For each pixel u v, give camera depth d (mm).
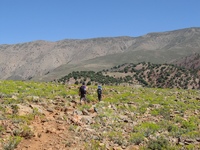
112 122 17953
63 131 14789
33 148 12555
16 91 25391
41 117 16578
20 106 17312
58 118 16750
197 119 21781
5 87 27562
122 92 35219
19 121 15070
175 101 31062
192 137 16453
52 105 20578
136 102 27703
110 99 28234
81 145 13305
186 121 20156
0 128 13734
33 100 21172
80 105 22469
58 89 31406
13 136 13359
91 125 16344
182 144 14805
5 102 19016
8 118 15445
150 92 38625
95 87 38031
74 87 35969
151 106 26094
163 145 14164
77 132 14844
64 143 13312
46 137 13891
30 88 29250
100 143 13664
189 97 35594
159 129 17844
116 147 13469
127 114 21438
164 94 37281
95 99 26859
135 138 14992
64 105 21203
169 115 22500
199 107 27781
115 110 22312
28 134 13633
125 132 16344
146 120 20234
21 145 12727
